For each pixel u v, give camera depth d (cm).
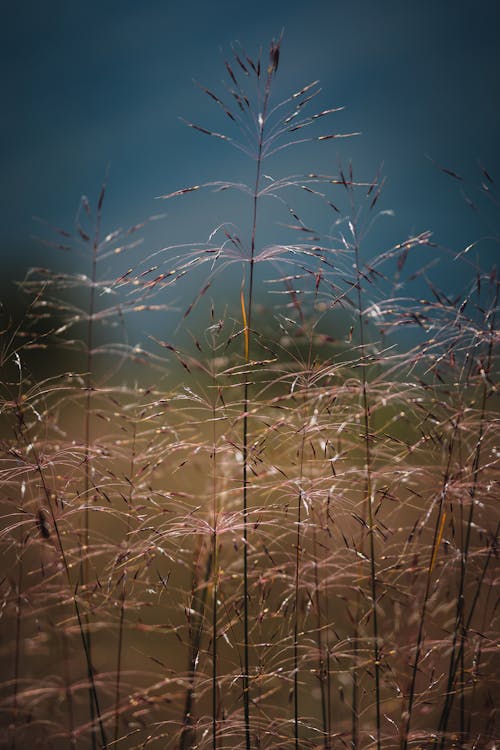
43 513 92
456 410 92
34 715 94
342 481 93
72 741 92
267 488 94
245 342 93
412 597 92
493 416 92
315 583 93
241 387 94
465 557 91
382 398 92
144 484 94
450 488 90
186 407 94
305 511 93
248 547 93
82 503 94
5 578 93
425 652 93
